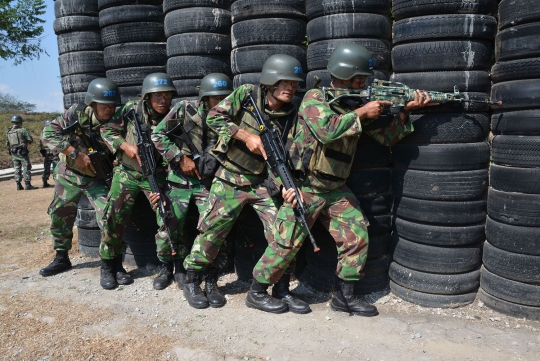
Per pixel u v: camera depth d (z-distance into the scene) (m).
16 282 4.53
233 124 3.50
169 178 4.09
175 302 3.96
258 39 3.94
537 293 3.32
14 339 3.42
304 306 3.65
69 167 4.43
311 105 3.26
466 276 3.60
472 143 3.44
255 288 3.73
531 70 3.15
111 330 3.52
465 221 3.48
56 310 3.87
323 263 3.92
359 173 3.67
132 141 4.12
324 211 3.56
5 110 29.53
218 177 3.71
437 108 3.40
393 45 3.68
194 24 4.39
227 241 4.25
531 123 3.18
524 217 3.28
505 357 2.97
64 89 5.54
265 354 3.12
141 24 4.89
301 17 4.02
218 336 3.37
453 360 2.96
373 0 3.54
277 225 3.52
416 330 3.33
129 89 4.98
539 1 3.06
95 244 5.17
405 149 3.58
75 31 5.32
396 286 3.80
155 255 4.79
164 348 3.23
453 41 3.33
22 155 10.80
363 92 3.29
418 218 3.55
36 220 7.32
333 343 3.21
